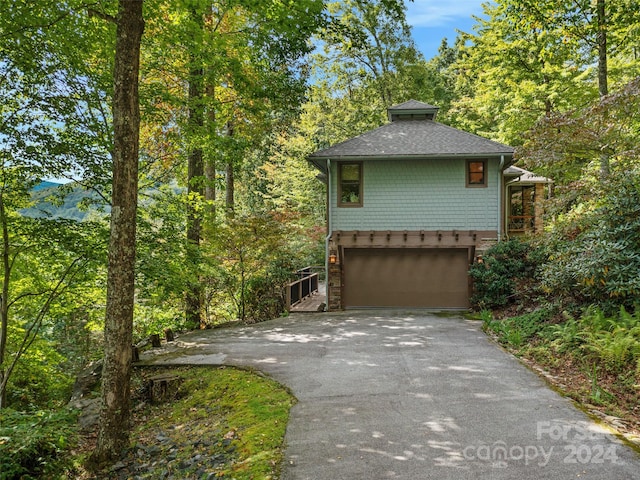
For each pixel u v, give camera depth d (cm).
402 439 486
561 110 1903
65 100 856
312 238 2333
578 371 689
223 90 1520
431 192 1458
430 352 869
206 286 1312
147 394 807
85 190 936
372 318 1290
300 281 1594
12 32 744
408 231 1454
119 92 568
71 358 1388
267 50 1228
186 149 1205
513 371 723
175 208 1118
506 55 2091
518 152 1025
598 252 800
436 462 430
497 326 1047
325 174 1678
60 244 875
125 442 580
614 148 948
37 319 934
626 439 459
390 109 1666
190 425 639
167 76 1238
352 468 428
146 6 891
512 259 1312
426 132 1565
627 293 773
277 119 2291
